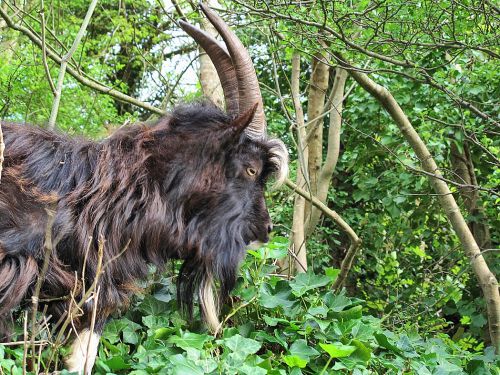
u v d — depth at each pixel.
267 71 4.68
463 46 2.39
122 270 1.77
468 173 3.54
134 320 2.00
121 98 2.60
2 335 1.70
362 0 2.32
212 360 1.64
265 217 2.01
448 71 2.76
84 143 1.83
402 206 3.64
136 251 1.79
